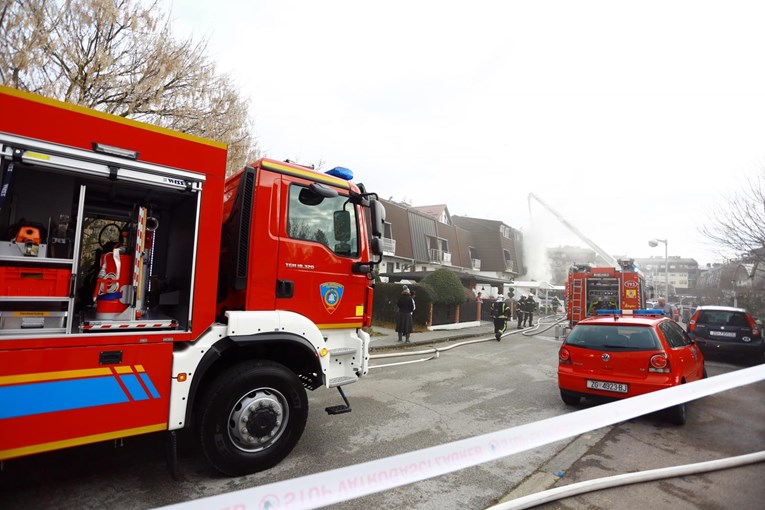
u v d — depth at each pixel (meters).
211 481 3.54
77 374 2.88
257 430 3.64
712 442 4.82
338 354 4.50
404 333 12.51
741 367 9.91
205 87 10.16
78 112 2.93
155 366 3.21
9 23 7.00
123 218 4.12
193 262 3.43
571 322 15.15
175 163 3.35
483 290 29.16
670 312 13.02
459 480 3.73
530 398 6.70
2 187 2.67
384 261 25.94
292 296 4.11
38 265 2.79
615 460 4.26
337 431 4.88
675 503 3.35
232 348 3.82
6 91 2.68
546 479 3.77
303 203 4.32
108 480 3.53
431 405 6.12
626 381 5.46
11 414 2.64
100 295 3.19
